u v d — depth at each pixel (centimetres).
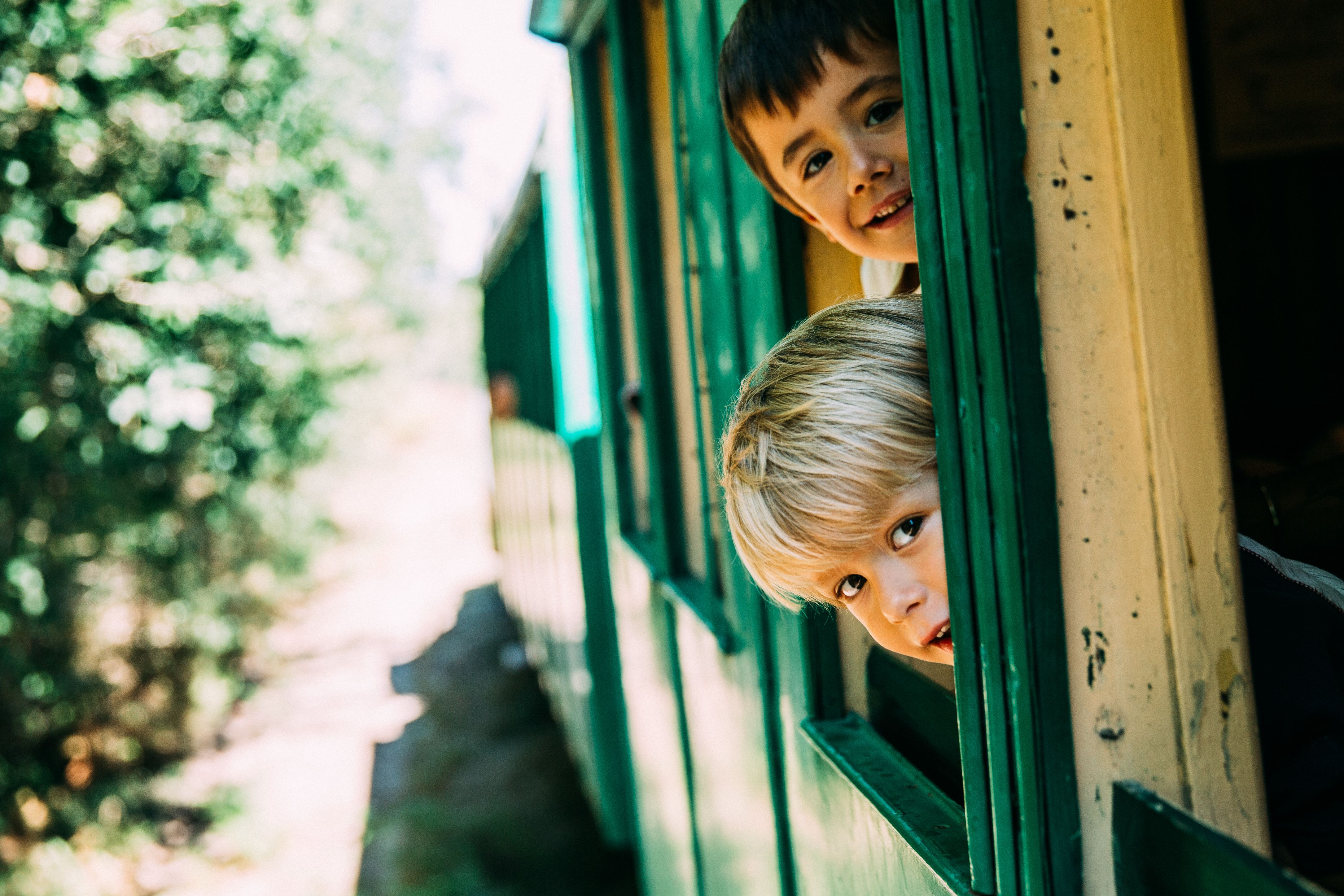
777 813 167
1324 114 329
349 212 672
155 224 479
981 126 67
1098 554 70
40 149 446
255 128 529
